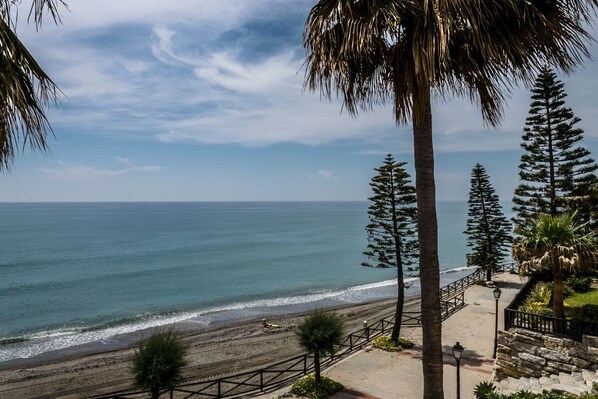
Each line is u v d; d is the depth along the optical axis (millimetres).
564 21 4402
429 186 4965
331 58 4777
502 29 4297
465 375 15055
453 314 25203
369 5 4328
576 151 21094
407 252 19703
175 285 46344
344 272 56438
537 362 12305
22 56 2721
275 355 21812
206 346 23984
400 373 15320
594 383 9648
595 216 20500
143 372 9734
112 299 39688
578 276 18625
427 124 4949
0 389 18016
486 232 36906
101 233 107938
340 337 13633
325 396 13047
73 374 19750
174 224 146125
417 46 4086
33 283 46219
